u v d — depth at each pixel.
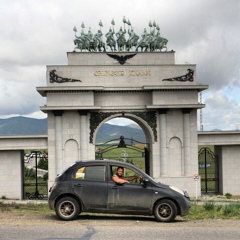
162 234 22.22
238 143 67.00
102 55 66.62
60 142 64.56
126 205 27.61
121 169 28.20
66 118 65.25
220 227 24.44
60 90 64.00
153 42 68.06
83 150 64.69
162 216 27.48
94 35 67.94
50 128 64.88
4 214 30.88
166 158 65.75
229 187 67.69
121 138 68.38
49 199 27.69
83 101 64.69
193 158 66.50
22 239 20.88
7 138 64.19
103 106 65.56
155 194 27.59
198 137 67.12
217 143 67.00
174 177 65.38
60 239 20.91
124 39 67.94
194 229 23.69
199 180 65.94
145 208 27.61
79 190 27.62
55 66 65.12
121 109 65.88
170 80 66.44
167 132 66.19
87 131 65.31
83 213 31.95
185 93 66.00
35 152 69.19
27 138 64.69
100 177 27.98
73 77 65.25
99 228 23.69
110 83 65.88
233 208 32.84
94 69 65.62
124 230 23.17
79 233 22.27
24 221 26.59
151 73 66.44
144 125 66.56
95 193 27.66
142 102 66.62
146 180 27.97
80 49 67.69
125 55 66.88
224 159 67.88
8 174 64.75
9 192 64.62
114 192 27.67
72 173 28.06
